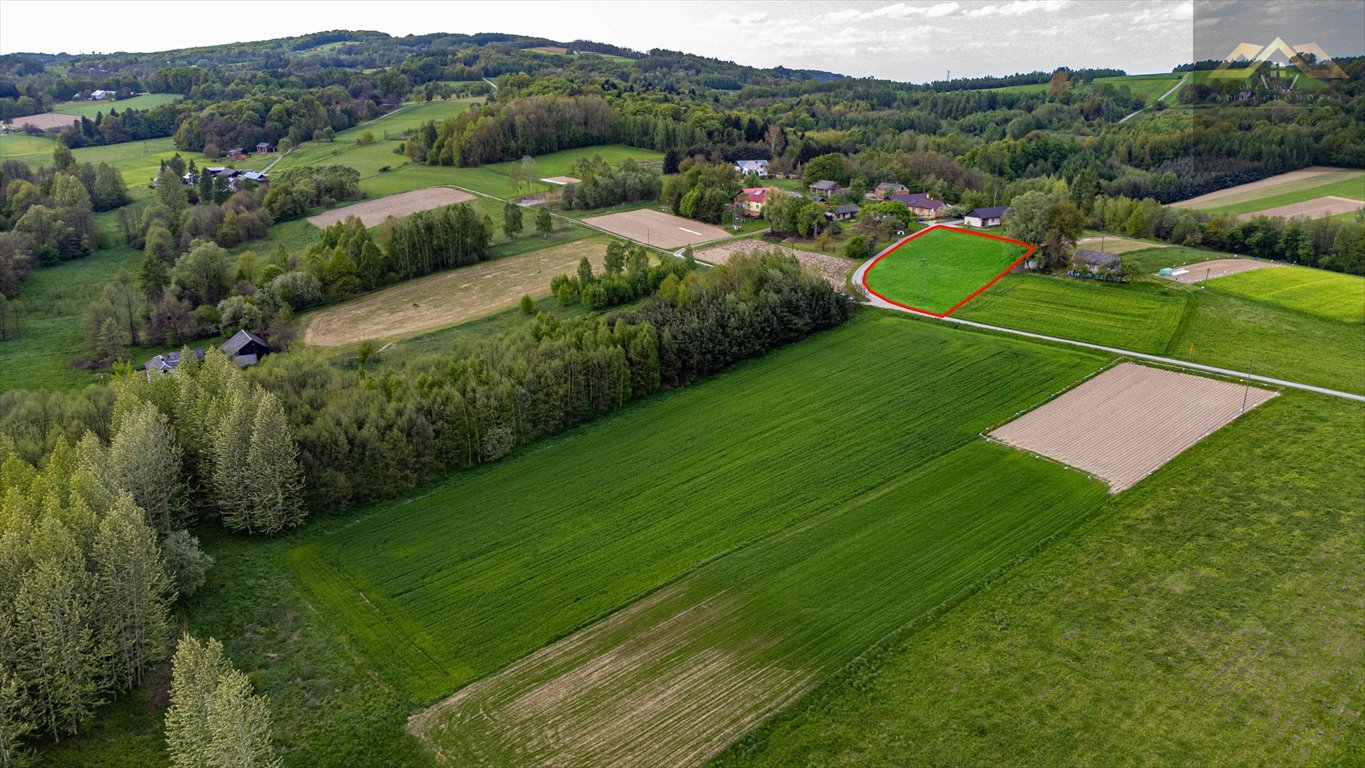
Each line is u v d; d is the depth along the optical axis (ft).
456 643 178.91
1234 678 163.94
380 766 148.97
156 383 237.04
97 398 244.42
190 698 138.21
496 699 163.22
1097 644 173.78
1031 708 157.58
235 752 133.18
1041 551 205.57
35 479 184.85
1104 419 273.95
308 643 179.01
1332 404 275.39
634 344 296.71
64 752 150.00
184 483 216.74
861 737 152.05
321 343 351.46
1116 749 148.25
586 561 206.80
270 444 214.28
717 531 218.59
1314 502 221.25
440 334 358.64
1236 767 144.05
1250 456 245.45
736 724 155.74
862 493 235.61
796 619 184.34
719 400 297.94
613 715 158.71
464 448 253.03
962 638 176.35
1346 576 192.65
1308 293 385.29
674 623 184.14
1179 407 279.08
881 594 191.93
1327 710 155.43
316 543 215.10
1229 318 355.56
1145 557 202.18
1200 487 230.89
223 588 195.83
